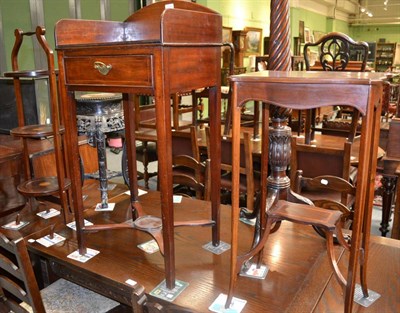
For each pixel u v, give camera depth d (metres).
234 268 1.22
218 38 1.43
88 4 5.65
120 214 1.95
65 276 1.58
